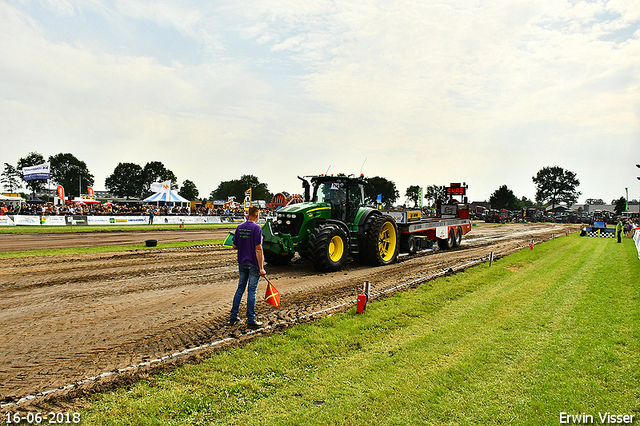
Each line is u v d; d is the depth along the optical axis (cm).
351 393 323
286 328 494
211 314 558
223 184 13475
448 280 805
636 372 365
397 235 1120
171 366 374
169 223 3073
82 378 350
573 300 633
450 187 1789
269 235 916
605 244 1773
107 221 2769
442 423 281
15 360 391
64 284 741
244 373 358
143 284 751
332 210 1019
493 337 455
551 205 9294
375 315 541
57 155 9388
